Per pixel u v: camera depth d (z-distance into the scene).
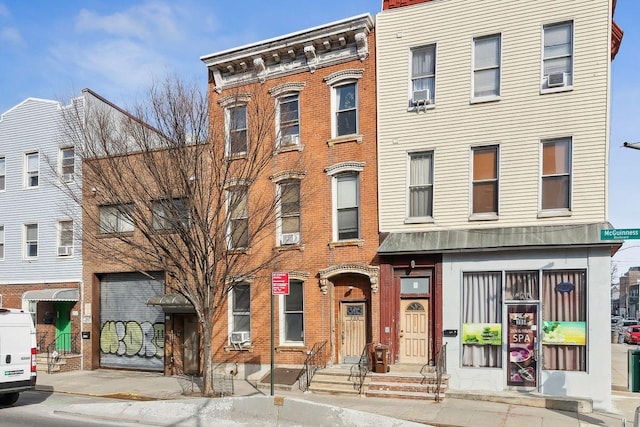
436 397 13.87
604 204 14.12
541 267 14.53
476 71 15.85
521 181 14.98
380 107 16.84
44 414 13.49
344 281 17.27
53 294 21.23
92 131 17.27
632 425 11.69
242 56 18.69
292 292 17.97
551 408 13.38
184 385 17.05
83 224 18.72
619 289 118.69
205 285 14.96
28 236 23.30
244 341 18.30
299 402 11.40
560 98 14.73
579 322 14.14
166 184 14.77
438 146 16.03
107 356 21.53
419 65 16.64
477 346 15.13
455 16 16.06
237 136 16.77
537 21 15.08
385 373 15.30
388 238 16.28
